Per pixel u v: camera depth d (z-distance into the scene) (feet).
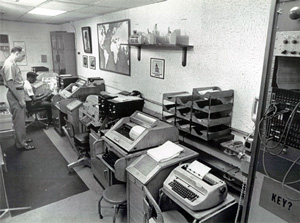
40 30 20.71
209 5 7.20
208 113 6.46
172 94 8.05
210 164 6.84
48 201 8.41
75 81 15.62
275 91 4.48
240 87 6.70
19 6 11.49
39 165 10.98
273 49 4.37
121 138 7.61
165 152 6.75
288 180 4.43
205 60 7.61
